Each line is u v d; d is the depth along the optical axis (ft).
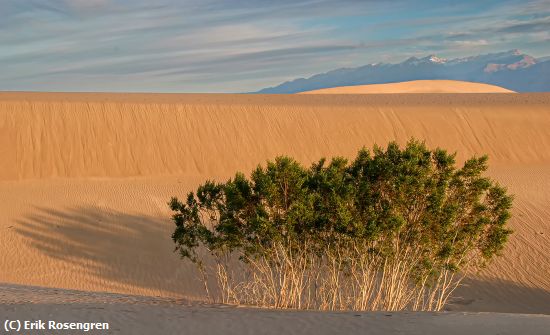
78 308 32.76
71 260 67.92
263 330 28.43
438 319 29.40
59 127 114.21
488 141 120.78
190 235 48.11
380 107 129.39
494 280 61.31
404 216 43.93
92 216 80.64
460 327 27.61
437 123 124.88
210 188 47.52
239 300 49.67
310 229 43.73
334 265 44.24
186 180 102.78
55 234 74.59
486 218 45.42
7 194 91.35
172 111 120.88
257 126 120.37
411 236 44.01
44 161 107.14
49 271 64.95
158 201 87.04
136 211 82.48
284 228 42.80
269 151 115.34
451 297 57.21
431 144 120.37
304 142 118.21
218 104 126.52
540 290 59.47
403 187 42.29
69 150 109.81
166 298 44.16
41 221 78.69
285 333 27.89
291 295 44.83
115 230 75.97
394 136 121.60
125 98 150.71
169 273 64.49
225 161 111.75
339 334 27.37
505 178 97.81
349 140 119.65
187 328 28.94
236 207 44.91
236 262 65.10
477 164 45.68
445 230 43.98
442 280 59.77
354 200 43.42
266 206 44.91
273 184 42.57
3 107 116.78
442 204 43.24
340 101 158.40
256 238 45.27
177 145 113.80
